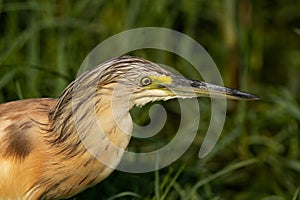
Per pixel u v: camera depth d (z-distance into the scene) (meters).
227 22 13.20
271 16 15.02
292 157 12.57
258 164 12.30
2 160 8.88
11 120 8.98
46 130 8.97
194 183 11.48
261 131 13.02
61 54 11.95
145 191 10.65
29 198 9.01
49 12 12.63
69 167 8.94
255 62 14.00
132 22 12.72
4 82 11.38
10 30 12.68
